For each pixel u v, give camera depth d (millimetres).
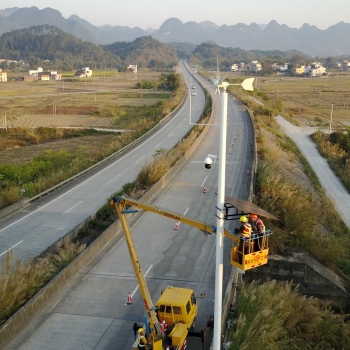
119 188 46125
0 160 68438
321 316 24391
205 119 83812
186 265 27109
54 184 48062
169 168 49062
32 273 24031
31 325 20969
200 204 39000
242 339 18328
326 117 122438
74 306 22672
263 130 77812
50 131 92625
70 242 31891
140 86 197750
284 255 28953
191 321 19078
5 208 39156
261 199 35938
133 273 26172
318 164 70312
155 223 34531
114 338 20000
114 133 96312
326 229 40250
